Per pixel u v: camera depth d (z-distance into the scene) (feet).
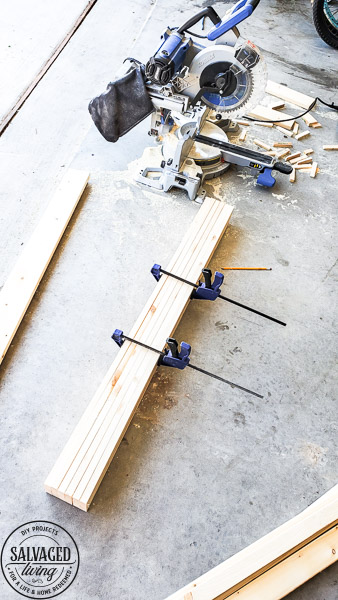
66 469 7.61
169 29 10.69
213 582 6.97
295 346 9.80
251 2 9.93
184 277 9.98
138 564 7.35
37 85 13.75
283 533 7.43
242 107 11.57
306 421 8.93
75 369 9.04
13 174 11.76
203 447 8.45
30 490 7.79
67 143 12.58
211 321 9.96
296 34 16.93
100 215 11.23
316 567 7.30
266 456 8.48
